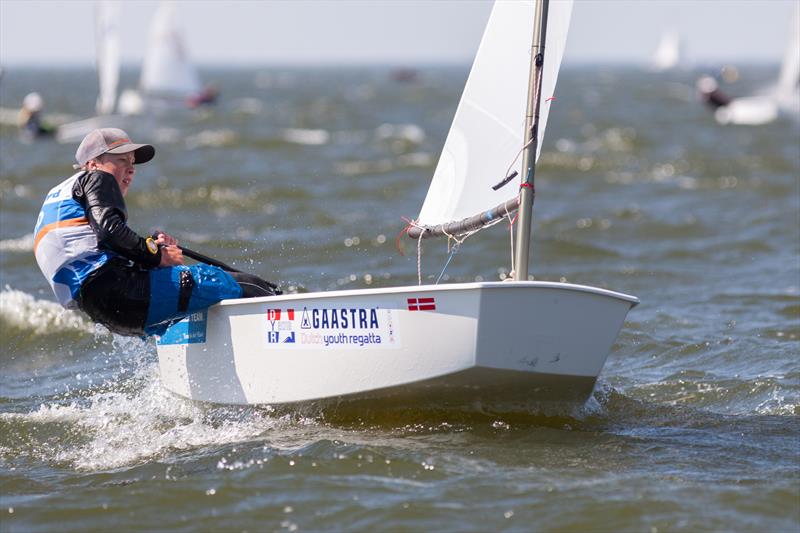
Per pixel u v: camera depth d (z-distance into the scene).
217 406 22.23
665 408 23.03
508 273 40.75
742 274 40.47
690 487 17.52
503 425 20.66
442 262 42.34
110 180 20.19
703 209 58.66
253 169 77.69
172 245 21.08
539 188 70.38
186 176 71.62
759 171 79.00
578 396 20.58
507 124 21.30
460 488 17.48
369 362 19.88
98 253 20.25
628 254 45.12
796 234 49.09
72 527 16.67
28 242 46.22
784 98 147.88
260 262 41.25
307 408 20.98
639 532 15.86
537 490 17.36
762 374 25.88
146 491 17.83
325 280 38.06
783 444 20.20
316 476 18.14
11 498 17.98
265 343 21.08
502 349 19.03
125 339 30.53
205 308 21.56
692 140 112.81
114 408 23.55
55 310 33.03
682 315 33.22
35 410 24.03
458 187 21.97
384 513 16.58
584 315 19.50
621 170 81.00
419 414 20.56
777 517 16.30
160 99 157.00
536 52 19.69
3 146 96.44
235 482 18.02
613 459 19.02
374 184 69.12
